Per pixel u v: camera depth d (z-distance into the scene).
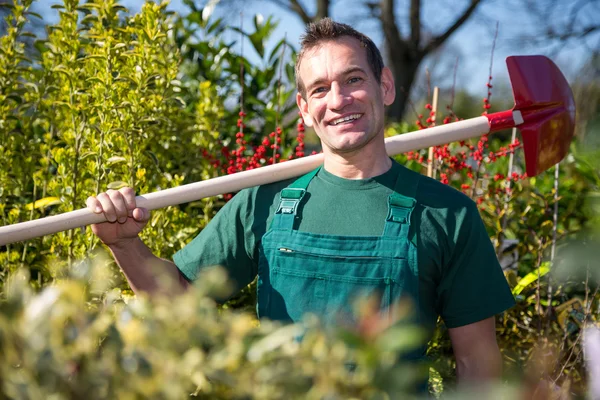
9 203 2.41
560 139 2.03
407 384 0.73
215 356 0.78
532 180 2.87
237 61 3.12
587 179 2.83
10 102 2.59
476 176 2.48
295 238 1.49
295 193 1.56
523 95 1.96
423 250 1.46
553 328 2.28
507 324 2.38
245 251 1.64
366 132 1.53
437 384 1.89
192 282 1.65
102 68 2.23
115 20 2.45
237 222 1.64
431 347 2.15
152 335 0.77
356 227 1.49
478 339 1.53
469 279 1.50
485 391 0.70
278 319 1.45
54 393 0.72
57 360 0.73
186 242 2.35
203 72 3.13
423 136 1.92
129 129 2.15
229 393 0.83
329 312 1.41
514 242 2.53
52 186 2.22
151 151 2.48
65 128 2.42
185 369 0.76
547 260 2.53
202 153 2.61
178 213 2.37
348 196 1.53
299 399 0.74
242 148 2.51
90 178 2.32
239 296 2.38
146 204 1.69
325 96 1.56
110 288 2.09
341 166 1.57
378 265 1.41
